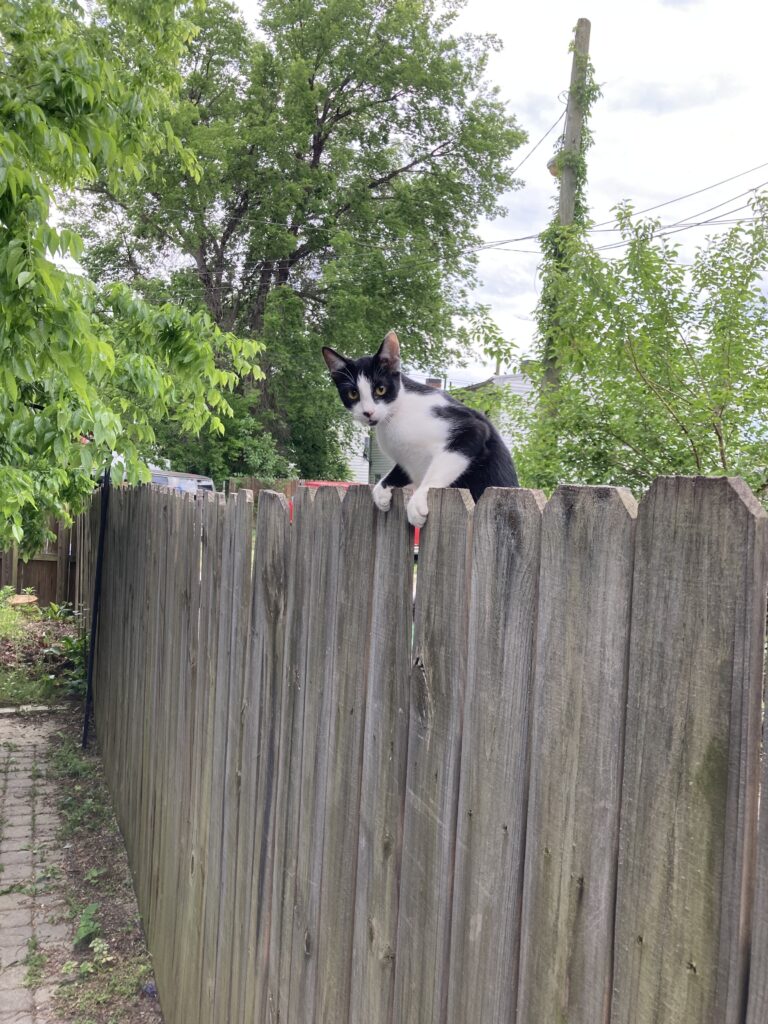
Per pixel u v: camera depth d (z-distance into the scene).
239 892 2.19
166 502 3.40
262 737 2.05
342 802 1.55
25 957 3.50
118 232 22.77
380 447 2.56
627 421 4.66
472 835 1.10
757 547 0.67
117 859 4.40
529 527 0.99
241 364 4.48
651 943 0.77
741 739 0.68
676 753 0.75
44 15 3.84
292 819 1.82
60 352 2.36
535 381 5.70
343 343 21.27
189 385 4.31
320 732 1.67
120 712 4.80
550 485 4.91
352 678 1.53
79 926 3.71
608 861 0.84
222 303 22.81
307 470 23.97
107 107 3.33
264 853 2.00
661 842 0.76
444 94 22.11
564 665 0.92
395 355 2.40
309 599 1.76
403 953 1.29
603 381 4.87
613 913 0.83
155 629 3.58
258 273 22.33
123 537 4.93
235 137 20.08
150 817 3.59
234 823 2.26
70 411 3.22
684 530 0.75
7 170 2.21
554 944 0.92
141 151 4.11
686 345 4.79
